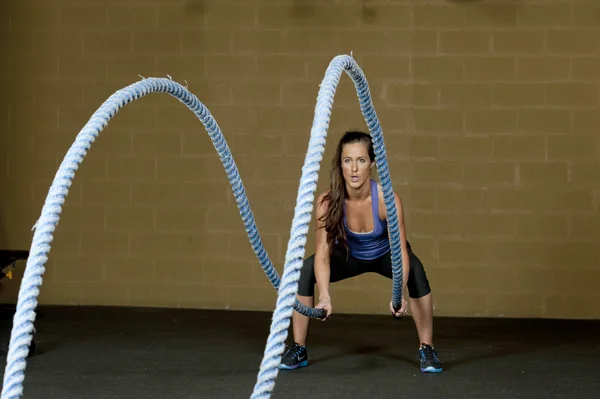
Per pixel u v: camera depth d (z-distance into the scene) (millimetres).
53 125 7094
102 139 7059
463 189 6879
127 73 7062
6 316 6418
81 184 7070
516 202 6855
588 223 6820
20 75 7102
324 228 4336
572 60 6836
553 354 5246
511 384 4398
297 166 6977
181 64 7031
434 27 6891
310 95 6969
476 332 6074
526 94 6848
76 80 7074
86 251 7082
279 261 6984
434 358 4652
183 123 7023
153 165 7039
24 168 7105
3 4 7094
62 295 7102
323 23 6957
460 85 6879
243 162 7000
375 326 6234
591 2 6820
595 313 6809
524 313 6840
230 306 7012
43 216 1811
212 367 4781
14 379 1715
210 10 7023
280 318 1732
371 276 6883
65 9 7090
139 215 7062
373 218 4312
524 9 6852
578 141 6824
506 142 6855
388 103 6914
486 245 6875
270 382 1726
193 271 7047
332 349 5301
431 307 4648
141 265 7070
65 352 5180
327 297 4211
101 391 4211
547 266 6840
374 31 6930
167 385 4344
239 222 7016
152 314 6680
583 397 4148
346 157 4230
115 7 7070
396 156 6910
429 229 6895
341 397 4082
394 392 4191
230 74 7008
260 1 7000
